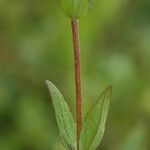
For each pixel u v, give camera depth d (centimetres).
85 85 47
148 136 46
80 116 19
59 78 49
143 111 50
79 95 19
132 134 30
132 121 49
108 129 48
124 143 30
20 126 48
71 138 20
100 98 19
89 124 19
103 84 48
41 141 47
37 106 49
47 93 50
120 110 49
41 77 50
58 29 50
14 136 47
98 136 20
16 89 50
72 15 19
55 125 48
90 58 49
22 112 48
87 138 20
